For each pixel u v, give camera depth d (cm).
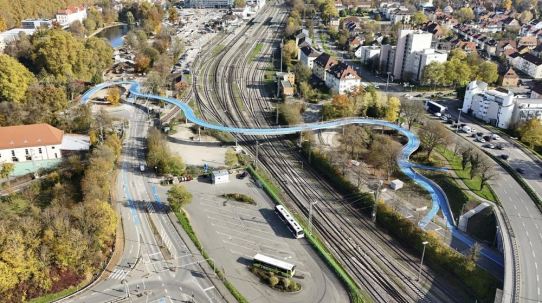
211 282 11156
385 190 15675
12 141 16025
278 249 12488
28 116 18488
